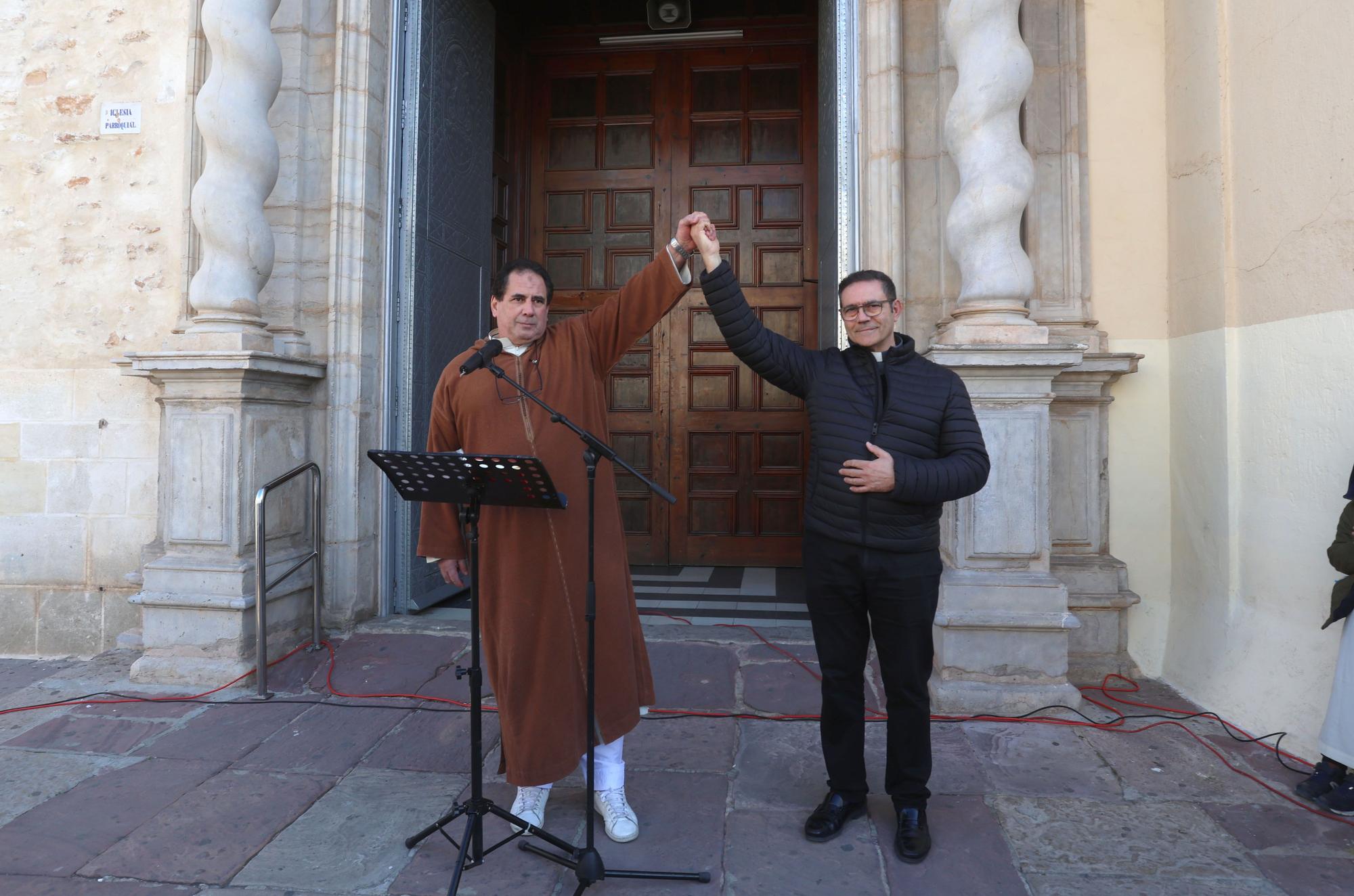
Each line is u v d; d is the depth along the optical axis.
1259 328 3.35
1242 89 3.43
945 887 2.26
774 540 6.39
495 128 6.27
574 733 2.38
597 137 6.65
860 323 2.37
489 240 5.78
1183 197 3.82
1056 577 3.61
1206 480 3.64
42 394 4.49
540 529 2.39
